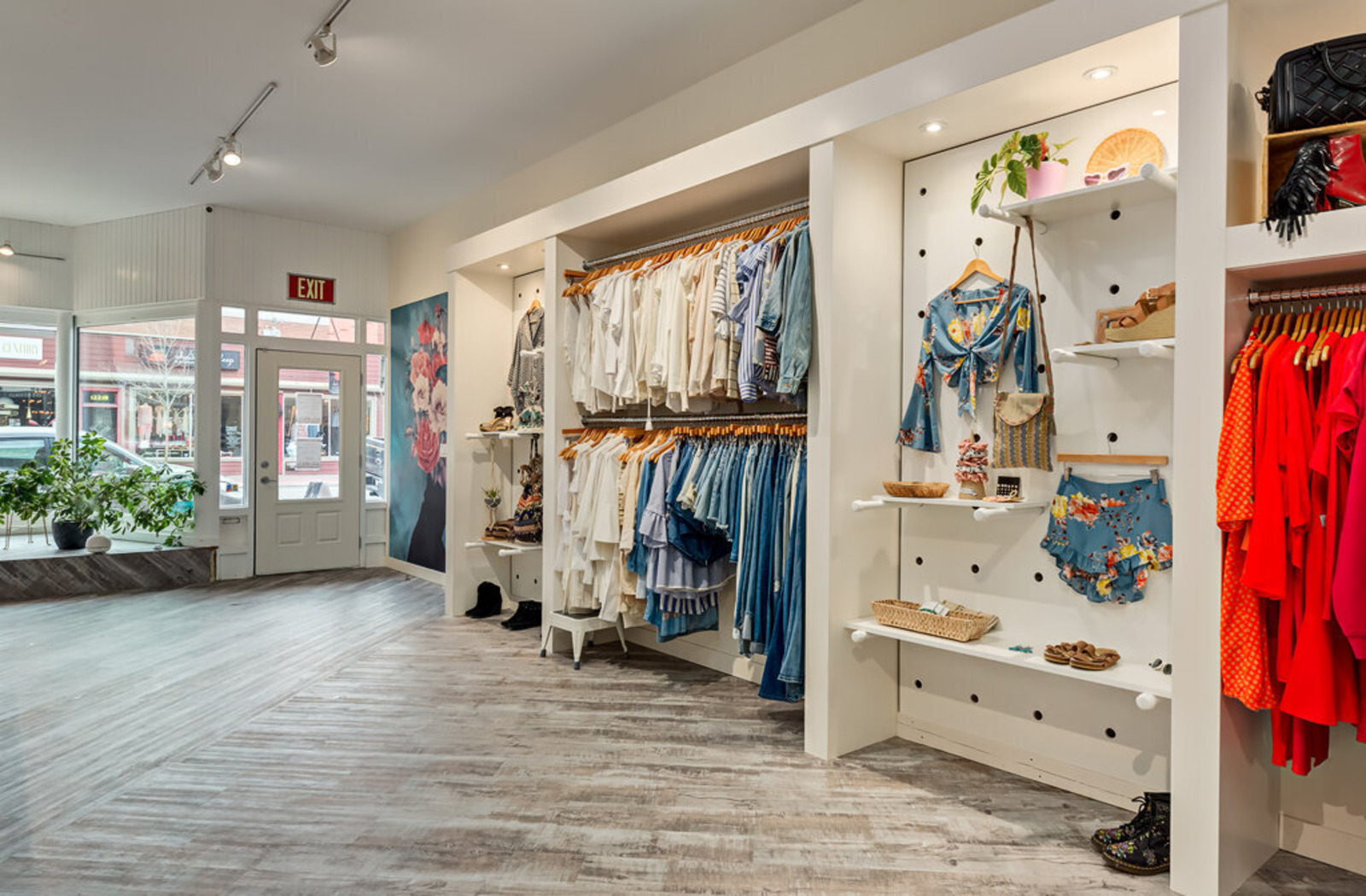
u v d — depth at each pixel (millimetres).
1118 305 2785
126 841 2523
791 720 3662
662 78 4500
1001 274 3113
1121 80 2633
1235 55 2182
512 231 5094
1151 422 2697
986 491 3119
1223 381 2180
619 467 4250
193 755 3221
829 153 3166
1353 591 1950
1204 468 2215
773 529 3500
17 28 3963
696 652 4598
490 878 2316
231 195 6676
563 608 4754
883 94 2955
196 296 6992
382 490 8062
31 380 7496
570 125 5176
